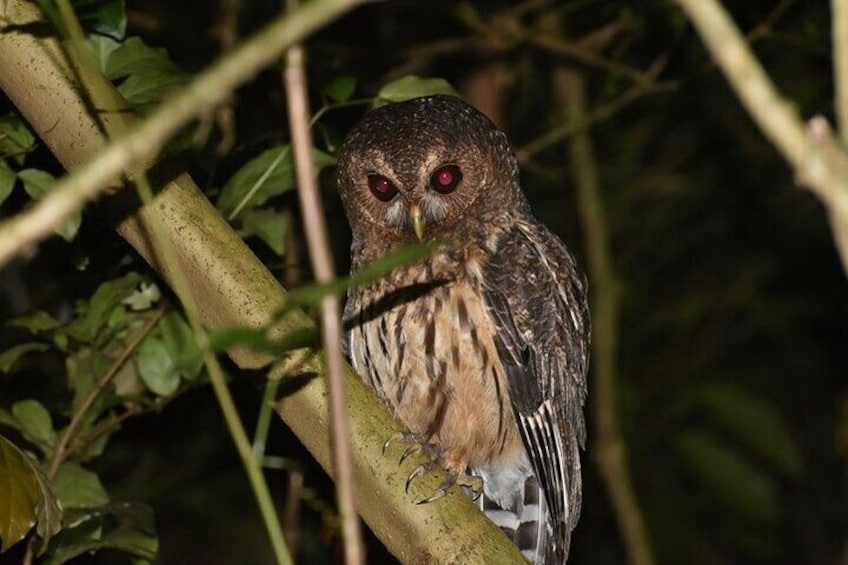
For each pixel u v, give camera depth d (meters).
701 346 16.23
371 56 12.54
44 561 8.00
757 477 14.97
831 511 17.56
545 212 15.61
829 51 12.48
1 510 6.25
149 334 8.40
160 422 11.50
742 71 2.89
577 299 9.91
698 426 15.50
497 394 9.14
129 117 6.16
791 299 16.47
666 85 12.52
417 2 12.71
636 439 15.80
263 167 8.23
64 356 8.76
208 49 12.09
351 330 9.29
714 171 15.74
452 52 12.88
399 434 6.08
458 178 9.32
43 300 9.42
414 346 9.08
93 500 8.34
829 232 16.16
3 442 6.48
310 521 12.89
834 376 16.97
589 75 14.84
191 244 6.04
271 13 11.75
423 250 3.82
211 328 6.08
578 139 13.27
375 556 9.69
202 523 13.95
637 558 12.80
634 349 16.02
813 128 2.91
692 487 16.28
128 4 12.32
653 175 15.45
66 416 8.75
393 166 9.30
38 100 6.12
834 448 17.36
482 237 9.37
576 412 9.70
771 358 16.84
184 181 6.20
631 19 13.16
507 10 13.02
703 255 16.56
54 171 8.33
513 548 5.91
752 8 13.02
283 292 6.05
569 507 9.49
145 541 7.83
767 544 15.62
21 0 6.18
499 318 9.13
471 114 9.64
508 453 9.32
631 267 16.02
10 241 3.17
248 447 4.30
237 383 10.47
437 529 5.88
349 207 9.77
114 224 6.24
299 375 6.02
